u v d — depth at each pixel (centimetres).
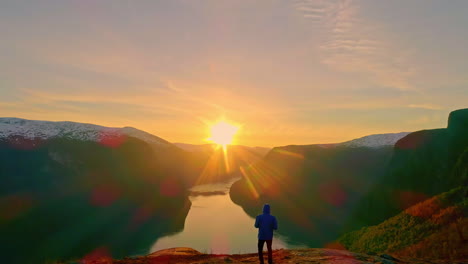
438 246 1401
